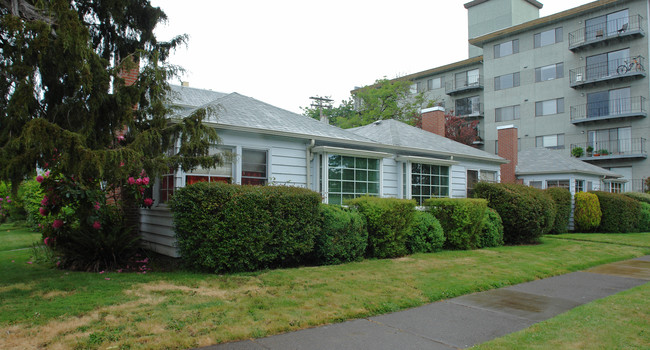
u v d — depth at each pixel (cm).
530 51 3388
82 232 758
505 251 1114
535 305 586
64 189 727
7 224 1733
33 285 612
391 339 433
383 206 939
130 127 698
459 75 4094
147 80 675
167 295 562
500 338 435
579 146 3084
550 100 3259
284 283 649
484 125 3697
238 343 404
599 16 3020
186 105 1328
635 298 622
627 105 2873
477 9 4284
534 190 1384
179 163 693
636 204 1856
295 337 428
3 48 575
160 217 914
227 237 713
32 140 505
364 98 3666
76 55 575
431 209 1177
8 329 414
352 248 891
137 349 373
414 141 1477
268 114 1145
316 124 1256
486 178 1742
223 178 951
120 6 786
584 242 1399
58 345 375
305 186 1105
